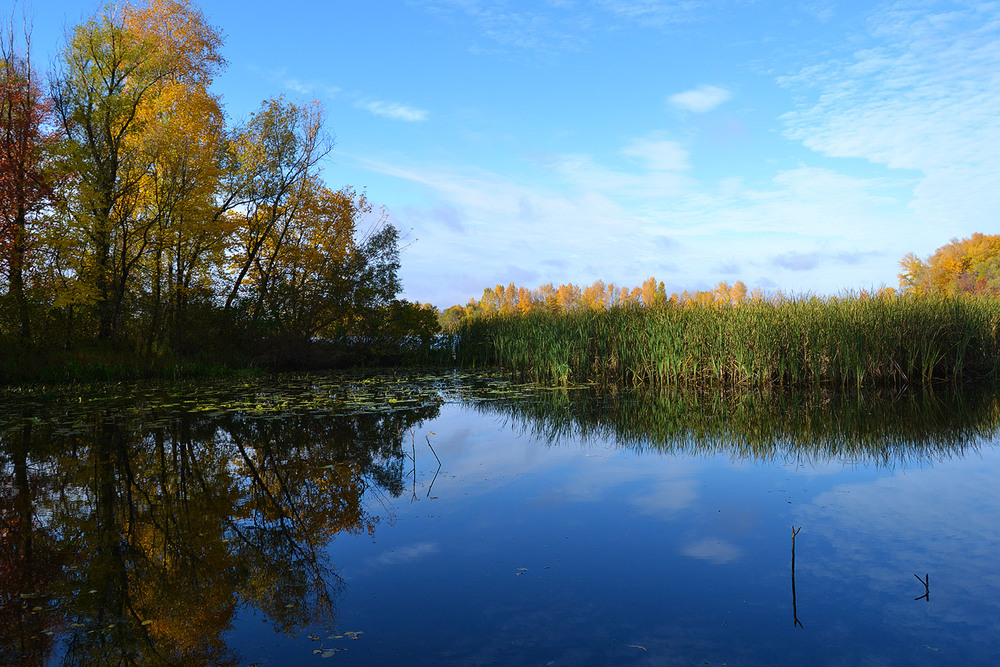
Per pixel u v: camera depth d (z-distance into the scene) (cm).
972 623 267
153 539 393
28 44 1608
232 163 1958
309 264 1966
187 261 1856
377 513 433
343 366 1859
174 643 263
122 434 724
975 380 1184
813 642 252
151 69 1791
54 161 1600
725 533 386
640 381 1243
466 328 2069
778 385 1124
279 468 564
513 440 691
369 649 250
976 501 448
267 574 334
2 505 466
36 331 1529
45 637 273
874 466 562
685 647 248
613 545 366
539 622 271
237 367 1636
